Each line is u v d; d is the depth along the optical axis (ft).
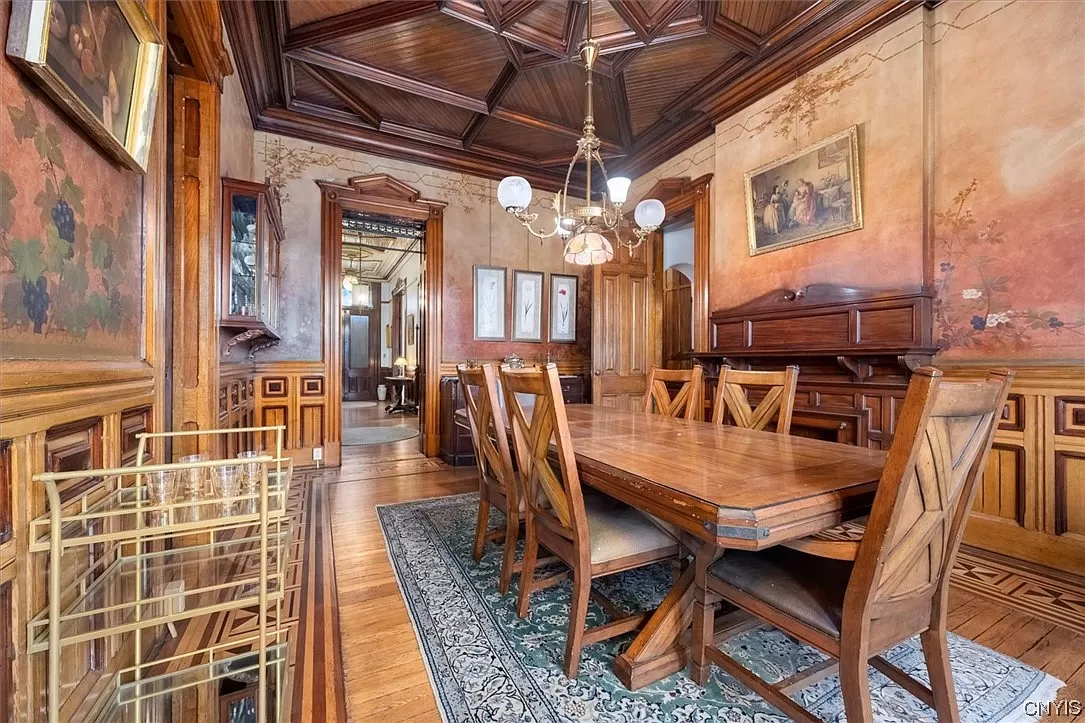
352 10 9.45
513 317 16.88
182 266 6.93
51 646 2.62
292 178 13.51
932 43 8.70
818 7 9.53
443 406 14.85
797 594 3.79
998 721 4.09
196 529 3.08
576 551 4.63
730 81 11.98
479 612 5.86
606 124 14.33
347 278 35.63
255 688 4.57
